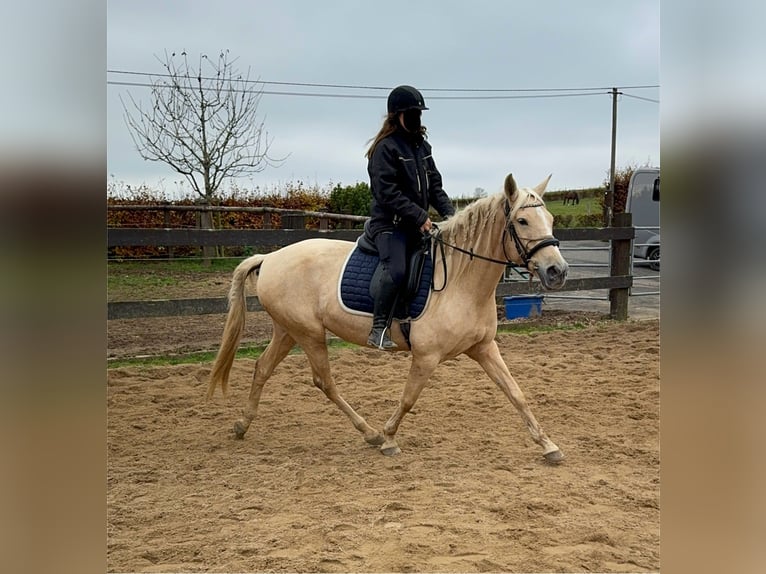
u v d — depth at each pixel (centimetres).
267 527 320
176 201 1537
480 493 362
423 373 421
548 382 627
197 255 1489
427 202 428
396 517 329
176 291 1099
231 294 477
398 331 425
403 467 411
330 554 288
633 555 285
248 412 476
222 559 287
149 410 546
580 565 276
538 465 410
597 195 2403
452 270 415
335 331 450
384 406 560
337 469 409
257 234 775
